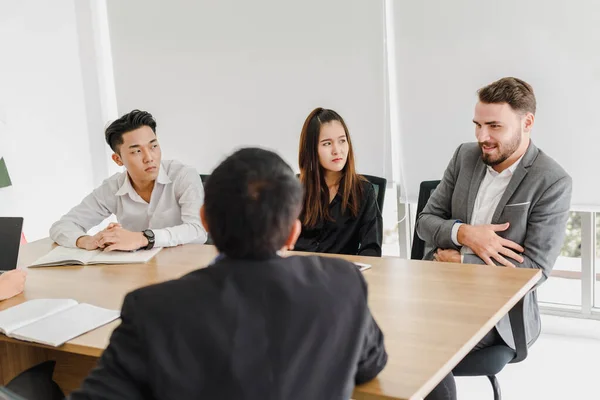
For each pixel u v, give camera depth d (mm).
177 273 2186
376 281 1976
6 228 2332
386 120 3482
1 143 3789
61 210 4207
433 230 2459
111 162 4469
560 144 3084
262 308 1023
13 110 3859
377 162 3555
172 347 983
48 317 1760
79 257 2387
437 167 3389
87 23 4262
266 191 1059
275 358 1003
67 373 2100
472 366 2072
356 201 2604
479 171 2471
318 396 1029
